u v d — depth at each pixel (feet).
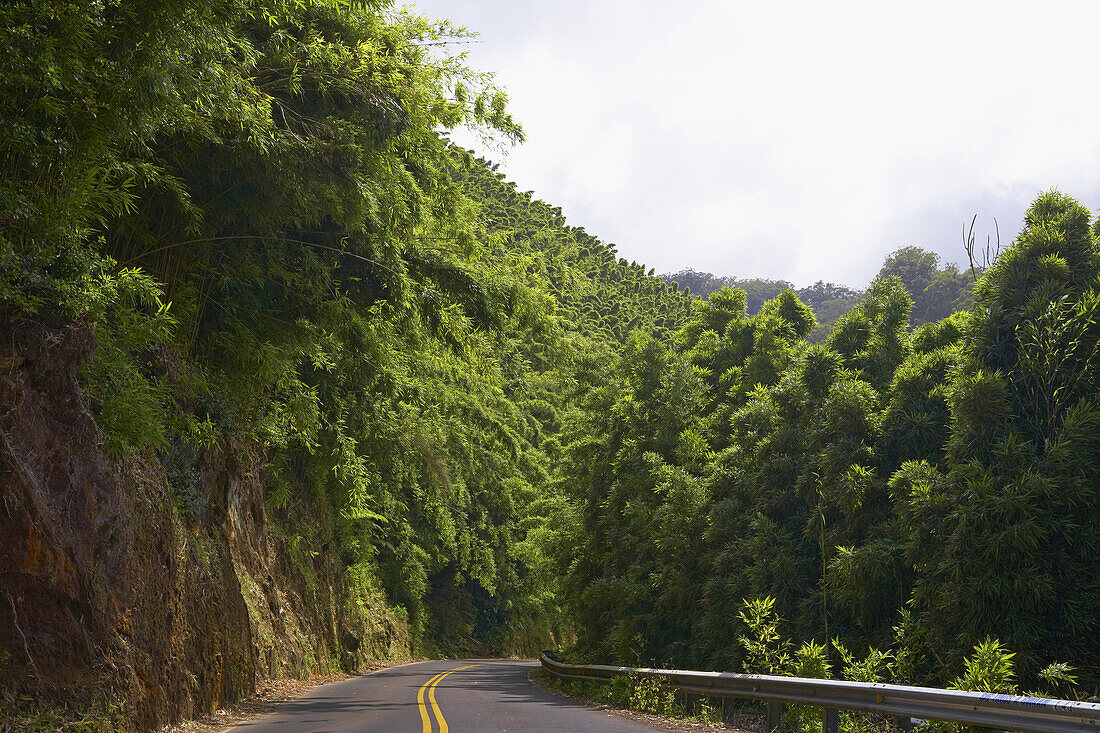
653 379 88.02
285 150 47.21
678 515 70.13
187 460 55.47
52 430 33.55
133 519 39.78
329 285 61.05
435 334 67.10
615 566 86.48
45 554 31.86
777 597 57.06
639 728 39.14
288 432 81.15
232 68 43.09
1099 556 40.22
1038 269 45.57
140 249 49.01
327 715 46.29
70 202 31.63
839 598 52.03
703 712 44.37
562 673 73.77
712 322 100.07
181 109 38.60
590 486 95.45
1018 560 40.68
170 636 43.09
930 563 44.73
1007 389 44.88
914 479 46.88
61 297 31.91
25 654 30.22
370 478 115.24
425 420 115.75
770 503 61.62
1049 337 43.06
